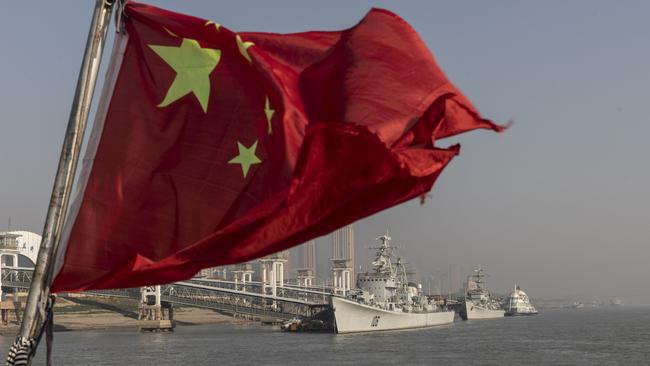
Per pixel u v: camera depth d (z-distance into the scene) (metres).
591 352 122.62
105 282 11.61
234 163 11.90
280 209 10.91
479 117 11.03
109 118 12.22
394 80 11.41
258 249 10.95
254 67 11.87
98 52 10.91
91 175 12.05
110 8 11.15
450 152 10.77
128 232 11.84
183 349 125.44
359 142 10.50
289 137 11.53
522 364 102.19
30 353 10.62
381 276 189.12
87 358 109.12
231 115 12.04
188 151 12.09
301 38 12.23
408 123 11.07
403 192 10.83
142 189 11.96
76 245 11.79
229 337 162.00
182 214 11.87
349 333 169.25
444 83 11.35
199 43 12.23
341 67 11.77
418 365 99.00
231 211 11.73
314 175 10.79
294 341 144.12
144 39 12.31
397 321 185.75
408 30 11.88
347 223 10.89
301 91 11.92
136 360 105.62
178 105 12.18
